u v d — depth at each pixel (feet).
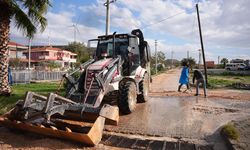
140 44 34.47
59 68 143.23
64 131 17.28
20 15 36.88
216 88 55.42
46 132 18.54
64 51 194.49
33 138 18.98
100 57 28.89
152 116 25.61
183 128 21.31
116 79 25.64
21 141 18.39
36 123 18.38
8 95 36.32
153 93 44.45
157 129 21.09
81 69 25.31
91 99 22.12
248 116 25.26
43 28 39.32
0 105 28.89
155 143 18.07
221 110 28.32
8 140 18.60
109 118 18.95
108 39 31.07
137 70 31.27
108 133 20.38
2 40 35.99
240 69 166.81
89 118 19.45
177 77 104.94
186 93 44.39
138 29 34.53
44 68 134.62
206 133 19.97
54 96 18.02
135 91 27.45
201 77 39.88
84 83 23.68
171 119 24.34
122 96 25.57
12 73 74.79
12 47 135.03
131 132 20.39
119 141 18.56
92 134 17.04
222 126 21.06
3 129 21.11
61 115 20.18
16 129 20.25
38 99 19.72
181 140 18.58
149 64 37.04
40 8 37.45
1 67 35.99
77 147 17.28
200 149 16.89
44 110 17.29
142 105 31.71
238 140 17.17
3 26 35.91
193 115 25.90
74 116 20.04
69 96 22.79
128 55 28.91
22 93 41.45
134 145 17.74
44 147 17.21
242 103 32.91
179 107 30.12
